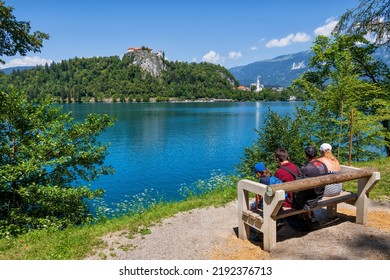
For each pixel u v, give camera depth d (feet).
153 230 19.15
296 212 15.57
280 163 16.83
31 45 37.09
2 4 32.35
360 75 61.98
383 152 59.57
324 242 15.84
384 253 14.52
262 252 15.25
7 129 29.01
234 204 23.70
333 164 17.34
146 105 602.44
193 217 21.13
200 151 123.85
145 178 81.20
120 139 159.84
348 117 45.52
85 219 30.32
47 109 31.73
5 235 25.16
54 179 30.66
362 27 45.83
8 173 26.81
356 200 18.04
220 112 384.47
